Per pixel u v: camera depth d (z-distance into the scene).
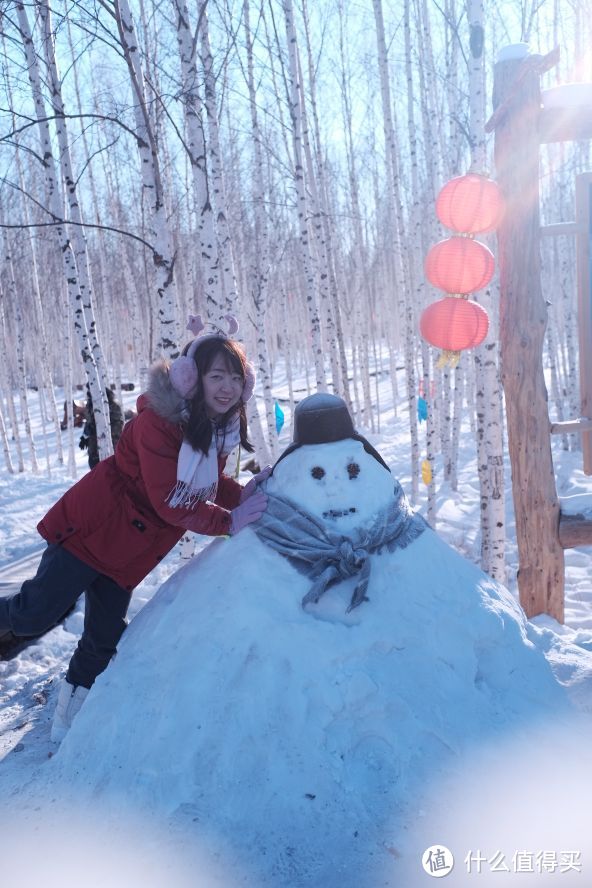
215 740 2.11
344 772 2.07
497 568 5.16
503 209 3.69
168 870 1.85
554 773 2.12
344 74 14.31
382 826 1.95
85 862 1.92
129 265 15.47
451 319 3.69
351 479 2.53
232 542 2.54
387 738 2.14
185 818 1.97
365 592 2.34
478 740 2.19
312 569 2.38
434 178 11.20
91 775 2.23
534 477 4.11
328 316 10.81
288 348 18.20
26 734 3.01
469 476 11.05
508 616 2.60
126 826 2.00
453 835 1.92
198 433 2.31
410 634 2.31
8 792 2.32
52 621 2.61
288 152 12.00
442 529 8.19
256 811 1.98
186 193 14.41
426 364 9.23
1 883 1.89
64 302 14.55
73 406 13.12
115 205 15.52
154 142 4.73
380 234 21.91
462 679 2.34
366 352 16.03
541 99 4.01
